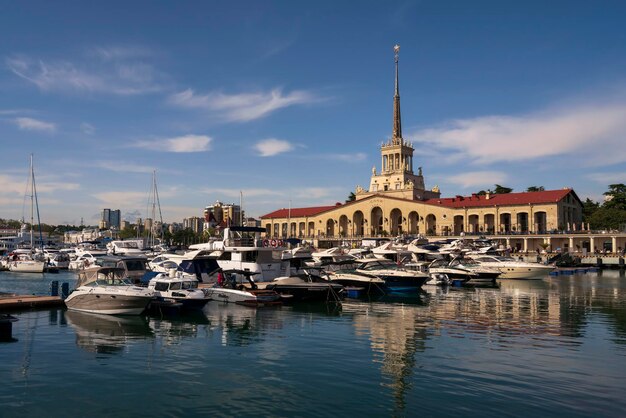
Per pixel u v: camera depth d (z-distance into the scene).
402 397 16.03
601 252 94.31
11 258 71.06
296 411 14.96
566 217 107.50
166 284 33.22
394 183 138.25
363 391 16.62
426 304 37.19
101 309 31.23
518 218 109.25
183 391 16.70
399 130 143.00
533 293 44.94
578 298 40.97
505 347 22.55
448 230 113.00
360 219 130.62
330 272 45.69
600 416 14.41
